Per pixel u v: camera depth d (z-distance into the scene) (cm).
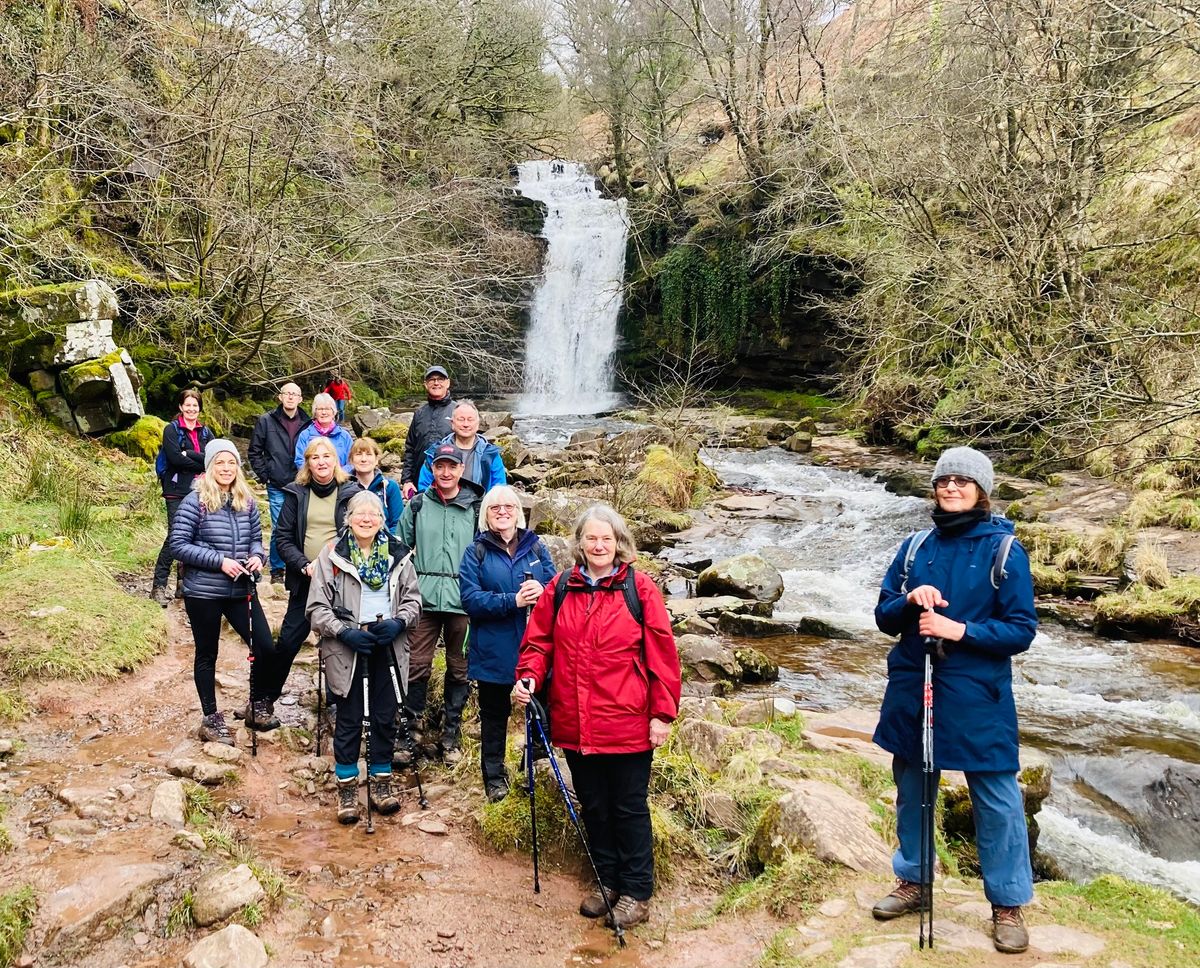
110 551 758
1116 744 571
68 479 878
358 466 552
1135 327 1045
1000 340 1318
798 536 1140
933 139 1330
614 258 2702
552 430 1958
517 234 2325
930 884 277
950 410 1395
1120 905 304
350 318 1345
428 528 467
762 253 2255
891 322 1510
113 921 311
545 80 2597
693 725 478
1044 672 702
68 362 1023
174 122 1207
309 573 475
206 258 1270
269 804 417
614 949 316
